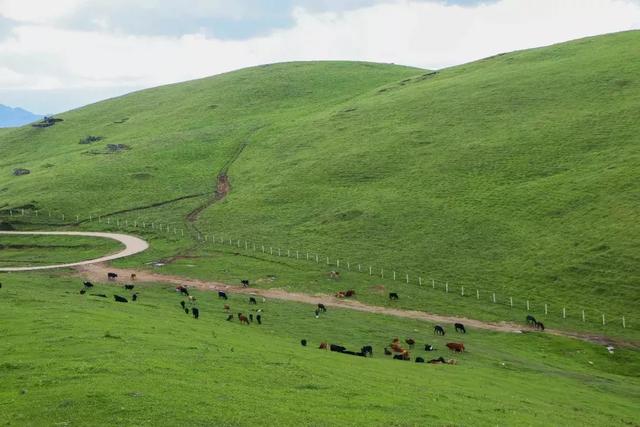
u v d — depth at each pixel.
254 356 34.09
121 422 21.84
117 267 79.50
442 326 59.94
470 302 68.25
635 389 42.84
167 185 131.88
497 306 66.94
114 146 168.12
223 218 106.50
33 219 111.75
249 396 25.92
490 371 42.62
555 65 156.75
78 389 24.61
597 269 71.94
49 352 30.16
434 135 129.50
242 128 171.75
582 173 97.81
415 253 83.31
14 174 154.25
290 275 76.62
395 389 30.78
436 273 76.88
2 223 107.50
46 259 86.12
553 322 62.56
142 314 46.47
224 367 30.34
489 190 100.19
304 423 23.31
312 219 101.06
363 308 64.81
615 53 153.75
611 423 31.62
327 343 46.56
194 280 73.31
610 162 98.56
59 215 114.50
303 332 51.19
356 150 130.25
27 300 46.53
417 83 183.75
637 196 85.94
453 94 153.62
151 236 99.06
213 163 146.00
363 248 86.75
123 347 31.94
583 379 44.50
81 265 80.50
